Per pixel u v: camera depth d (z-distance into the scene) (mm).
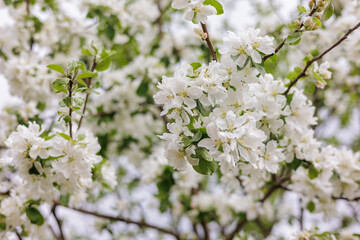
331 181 3312
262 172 2469
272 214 6102
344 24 4285
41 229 3775
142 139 5562
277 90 2686
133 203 5906
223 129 1977
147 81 4840
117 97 5113
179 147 2010
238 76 2250
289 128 2746
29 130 2535
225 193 5109
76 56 4953
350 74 5926
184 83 2020
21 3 4602
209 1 2242
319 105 6020
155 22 6090
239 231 4996
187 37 5695
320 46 4312
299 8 2385
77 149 2479
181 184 4844
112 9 4824
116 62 5742
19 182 3137
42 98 4391
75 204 3748
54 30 4785
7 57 4395
